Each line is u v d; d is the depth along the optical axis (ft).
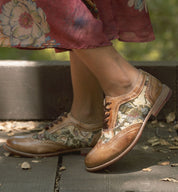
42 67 8.68
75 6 5.34
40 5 5.40
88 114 6.72
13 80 8.72
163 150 6.99
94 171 6.00
